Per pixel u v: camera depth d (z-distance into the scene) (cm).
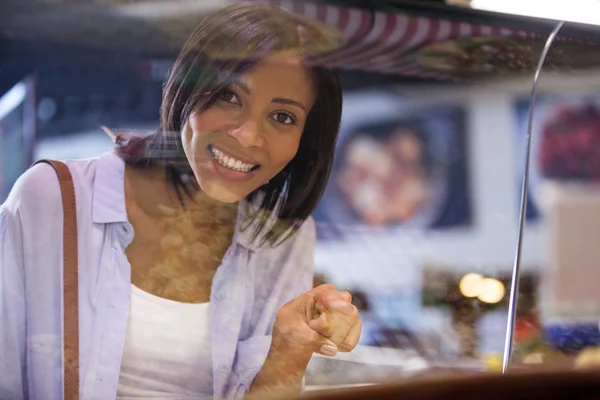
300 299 101
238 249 100
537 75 113
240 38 100
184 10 99
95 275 95
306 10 103
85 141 97
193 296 98
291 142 101
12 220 93
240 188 100
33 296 93
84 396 94
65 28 96
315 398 39
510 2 112
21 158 95
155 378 95
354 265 103
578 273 110
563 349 104
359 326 101
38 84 95
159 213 98
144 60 98
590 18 114
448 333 102
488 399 36
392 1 106
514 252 109
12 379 92
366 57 105
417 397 37
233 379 97
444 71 110
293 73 101
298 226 102
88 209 96
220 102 99
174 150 98
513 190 110
